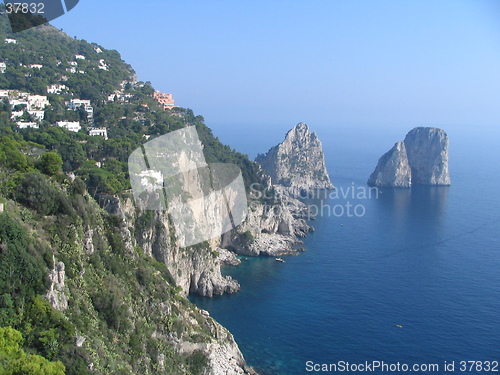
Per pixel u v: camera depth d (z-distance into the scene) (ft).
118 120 655.35
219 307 481.87
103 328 246.47
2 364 182.29
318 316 463.01
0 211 226.17
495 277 580.30
